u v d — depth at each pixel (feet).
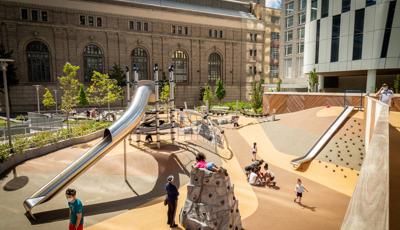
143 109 60.44
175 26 233.55
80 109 183.93
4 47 174.91
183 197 46.52
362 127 77.36
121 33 210.59
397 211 8.75
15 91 180.24
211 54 253.44
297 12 229.86
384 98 59.16
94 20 201.05
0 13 171.53
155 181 52.80
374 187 8.13
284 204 45.96
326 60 146.51
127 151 68.59
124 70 213.87
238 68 263.70
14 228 33.96
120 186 49.37
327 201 47.65
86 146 75.61
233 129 115.96
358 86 167.94
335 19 139.54
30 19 180.86
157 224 36.24
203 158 35.78
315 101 120.47
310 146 78.33
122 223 36.50
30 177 50.96
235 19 256.93
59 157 63.82
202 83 248.32
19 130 83.05
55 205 40.83
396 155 18.80
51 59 189.37
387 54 120.88
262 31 272.10
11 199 42.01
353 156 66.18
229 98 260.42
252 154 79.30
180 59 239.09
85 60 201.26
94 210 40.11
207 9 254.88
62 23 189.67
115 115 138.62
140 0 221.87
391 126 40.47
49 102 151.23
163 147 74.84
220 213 33.04
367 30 126.11
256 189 53.26
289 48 240.53
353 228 6.43
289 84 218.38
